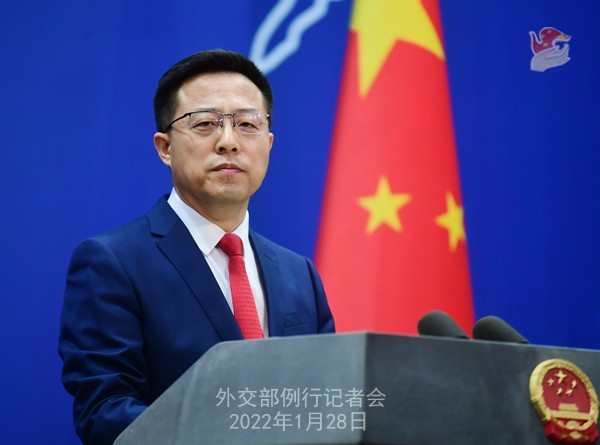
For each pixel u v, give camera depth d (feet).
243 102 18.15
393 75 27.17
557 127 27.09
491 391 9.80
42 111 25.04
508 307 26.16
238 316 17.26
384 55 27.27
